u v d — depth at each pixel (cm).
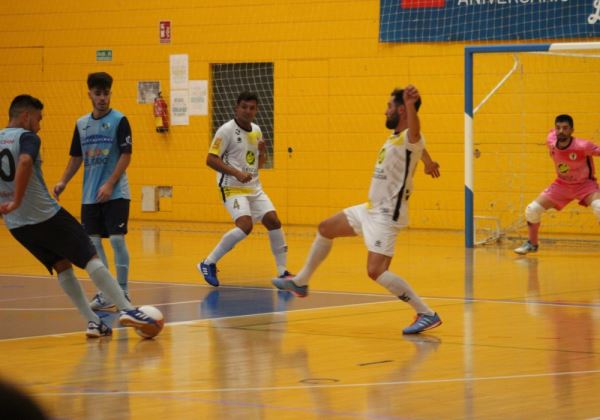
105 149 1053
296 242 1967
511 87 2230
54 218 842
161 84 2619
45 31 2764
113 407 576
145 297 1163
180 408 571
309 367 721
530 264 1562
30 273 1435
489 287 1251
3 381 168
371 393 618
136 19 2641
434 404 581
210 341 848
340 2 2405
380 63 2366
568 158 1691
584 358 753
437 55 2302
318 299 1141
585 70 2152
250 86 2527
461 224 2289
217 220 2569
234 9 2527
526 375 682
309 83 2447
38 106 858
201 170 2581
